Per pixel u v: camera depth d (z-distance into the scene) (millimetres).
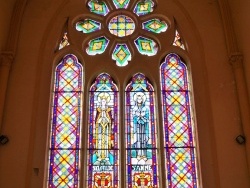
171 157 9945
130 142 10125
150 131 10242
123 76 10727
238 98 10156
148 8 11695
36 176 9453
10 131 9828
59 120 10297
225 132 9883
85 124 10188
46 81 10508
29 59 10688
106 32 11297
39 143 9789
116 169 9859
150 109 10484
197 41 11000
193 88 10453
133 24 11547
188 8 11461
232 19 10984
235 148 9703
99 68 10812
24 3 11203
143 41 11281
